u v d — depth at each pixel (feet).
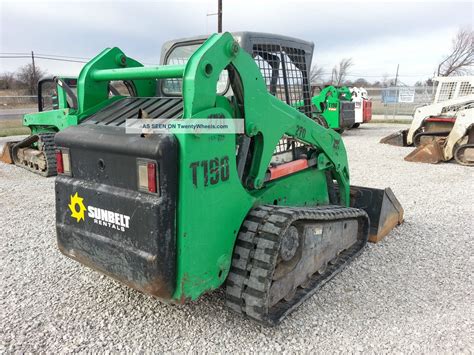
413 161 28.73
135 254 7.01
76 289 10.09
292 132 9.79
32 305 9.33
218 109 7.16
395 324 8.64
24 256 12.13
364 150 34.22
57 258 12.00
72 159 8.16
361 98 50.96
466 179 22.98
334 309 9.20
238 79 7.72
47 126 26.30
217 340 8.00
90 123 8.38
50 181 23.26
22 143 27.40
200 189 6.99
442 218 15.87
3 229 14.55
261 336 8.12
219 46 7.06
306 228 8.97
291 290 8.78
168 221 6.72
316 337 8.14
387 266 11.56
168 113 7.64
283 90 10.18
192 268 7.12
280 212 8.22
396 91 68.59
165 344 7.88
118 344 7.88
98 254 7.82
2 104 67.51
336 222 10.47
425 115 33.17
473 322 8.73
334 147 12.03
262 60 9.39
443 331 8.39
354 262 11.80
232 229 7.95
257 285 7.60
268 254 7.63
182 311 9.01
